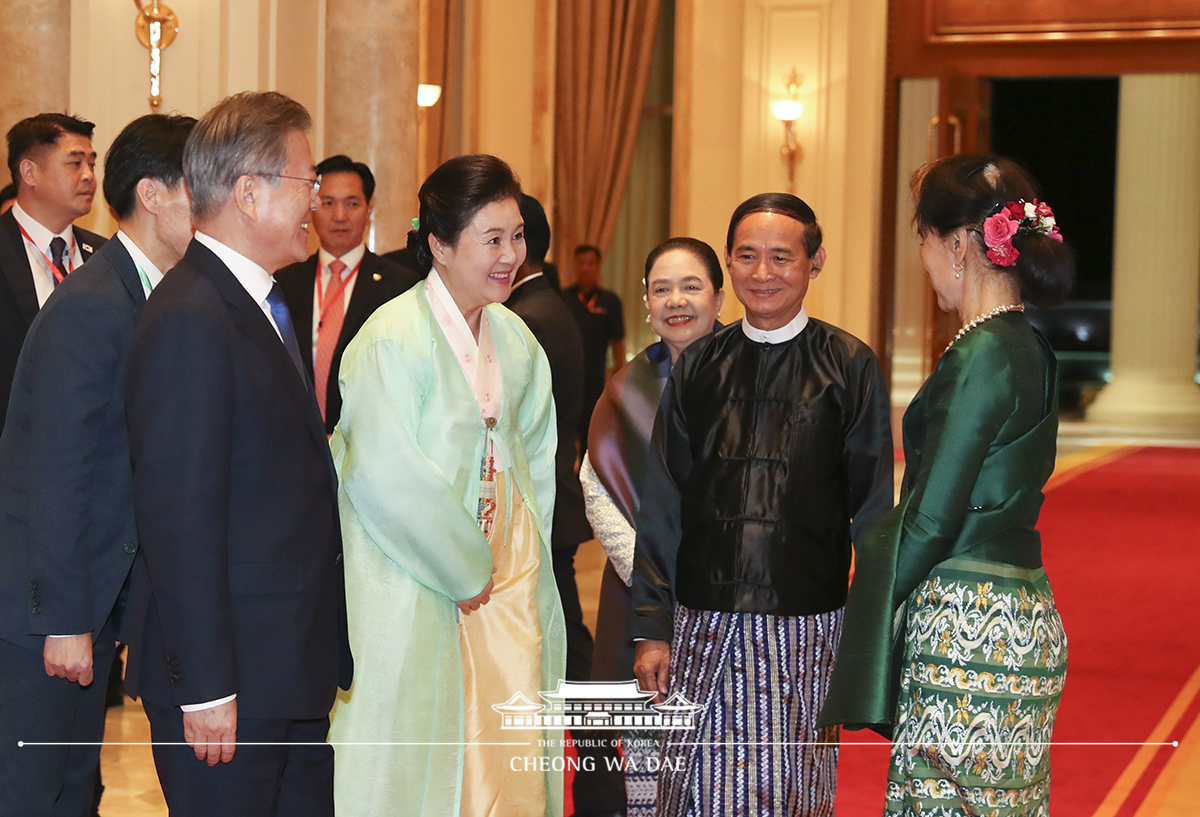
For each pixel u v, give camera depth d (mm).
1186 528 8445
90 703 2723
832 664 2639
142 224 2643
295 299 4773
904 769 2307
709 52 11117
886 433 2656
